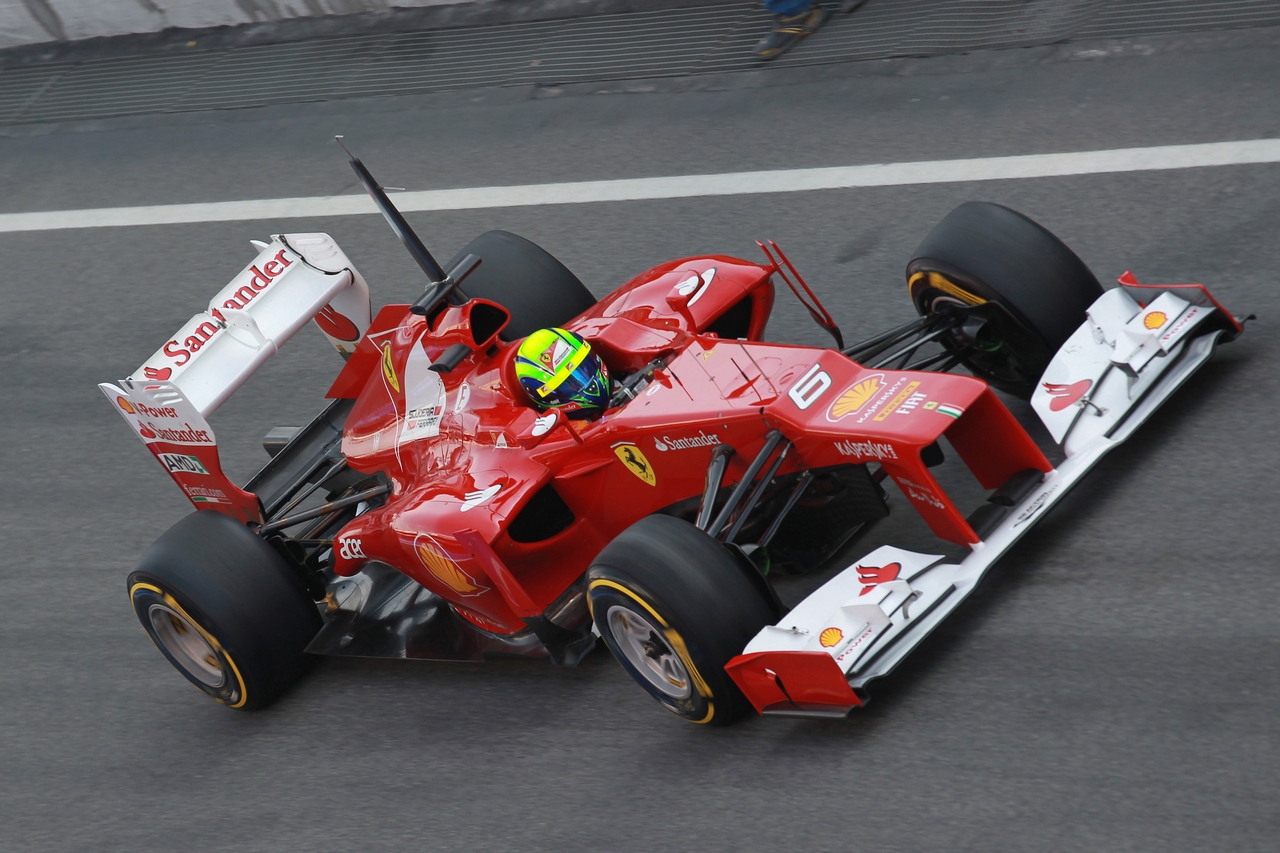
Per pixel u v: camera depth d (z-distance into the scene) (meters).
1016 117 32.25
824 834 15.73
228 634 20.78
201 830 19.44
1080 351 19.61
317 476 25.08
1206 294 19.86
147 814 20.17
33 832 20.44
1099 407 18.98
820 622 16.53
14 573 27.22
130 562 26.77
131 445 30.66
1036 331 20.23
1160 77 32.03
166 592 20.88
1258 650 16.41
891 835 15.43
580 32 42.44
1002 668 17.25
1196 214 26.92
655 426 18.64
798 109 35.44
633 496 19.58
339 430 25.61
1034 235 20.67
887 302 27.20
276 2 47.09
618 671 19.84
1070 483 17.72
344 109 42.31
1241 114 29.70
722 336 22.28
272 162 40.56
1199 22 33.75
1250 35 32.56
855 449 17.23
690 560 16.67
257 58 46.50
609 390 20.06
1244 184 27.36
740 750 17.44
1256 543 18.12
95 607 25.69
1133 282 20.23
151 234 38.81
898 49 36.75
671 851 16.28
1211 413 20.84
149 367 23.41
